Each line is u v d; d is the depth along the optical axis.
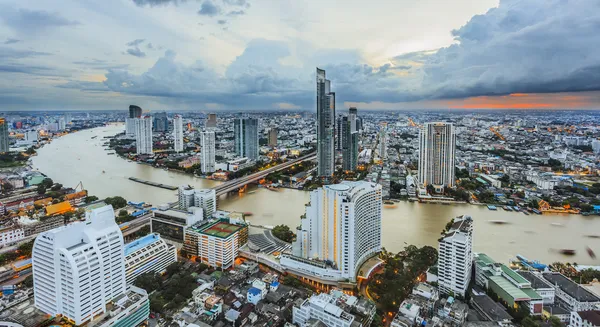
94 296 198.88
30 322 194.62
